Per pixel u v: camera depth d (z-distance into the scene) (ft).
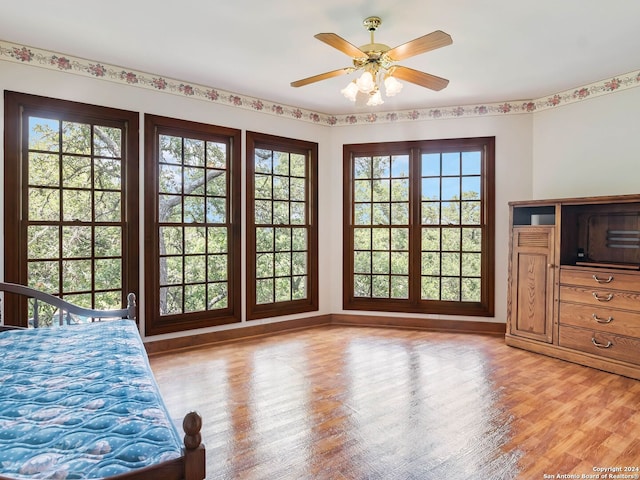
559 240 11.91
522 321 12.91
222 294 14.07
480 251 15.15
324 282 16.34
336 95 14.14
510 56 10.89
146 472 3.38
